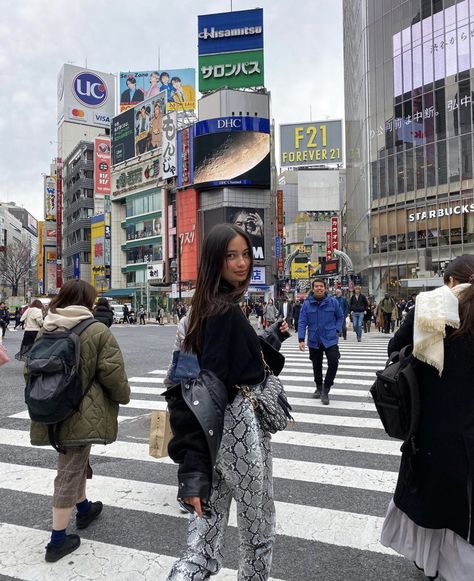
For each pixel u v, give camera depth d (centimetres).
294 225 9900
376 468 466
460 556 218
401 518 251
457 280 271
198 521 208
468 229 3388
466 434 214
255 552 208
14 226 15538
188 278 5134
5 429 622
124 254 6775
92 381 315
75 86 8988
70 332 310
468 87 3384
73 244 8119
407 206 3762
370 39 4094
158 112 6072
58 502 306
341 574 286
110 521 359
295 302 2670
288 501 390
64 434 303
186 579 193
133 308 6278
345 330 1869
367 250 4159
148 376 1038
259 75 5066
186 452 183
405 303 2672
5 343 2003
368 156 4138
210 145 4931
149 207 6194
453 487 217
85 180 7781
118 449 533
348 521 354
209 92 5150
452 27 3472
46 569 295
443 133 3528
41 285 10238
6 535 340
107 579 284
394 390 229
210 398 183
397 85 3834
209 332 193
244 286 208
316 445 540
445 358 220
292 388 870
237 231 205
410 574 285
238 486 197
